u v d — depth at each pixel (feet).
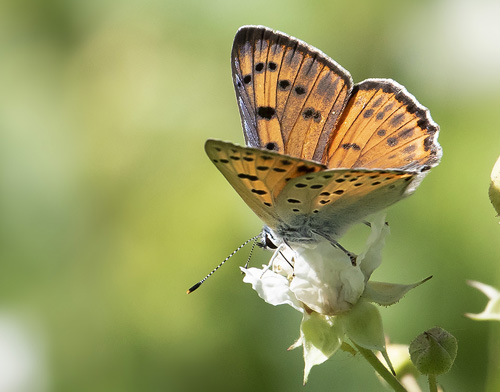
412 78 1.18
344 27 1.19
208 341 1.19
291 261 1.10
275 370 1.18
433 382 1.08
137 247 1.20
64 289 1.20
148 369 1.19
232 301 1.19
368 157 1.08
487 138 1.18
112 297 1.20
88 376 1.19
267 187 1.08
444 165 1.18
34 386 1.19
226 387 1.18
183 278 1.20
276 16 1.20
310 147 1.09
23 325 1.19
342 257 1.09
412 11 1.18
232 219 1.20
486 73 1.18
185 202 1.20
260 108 1.09
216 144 1.06
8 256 1.20
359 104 1.08
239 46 1.09
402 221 1.18
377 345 1.09
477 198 1.18
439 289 1.17
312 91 1.09
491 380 1.10
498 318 1.09
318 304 1.09
